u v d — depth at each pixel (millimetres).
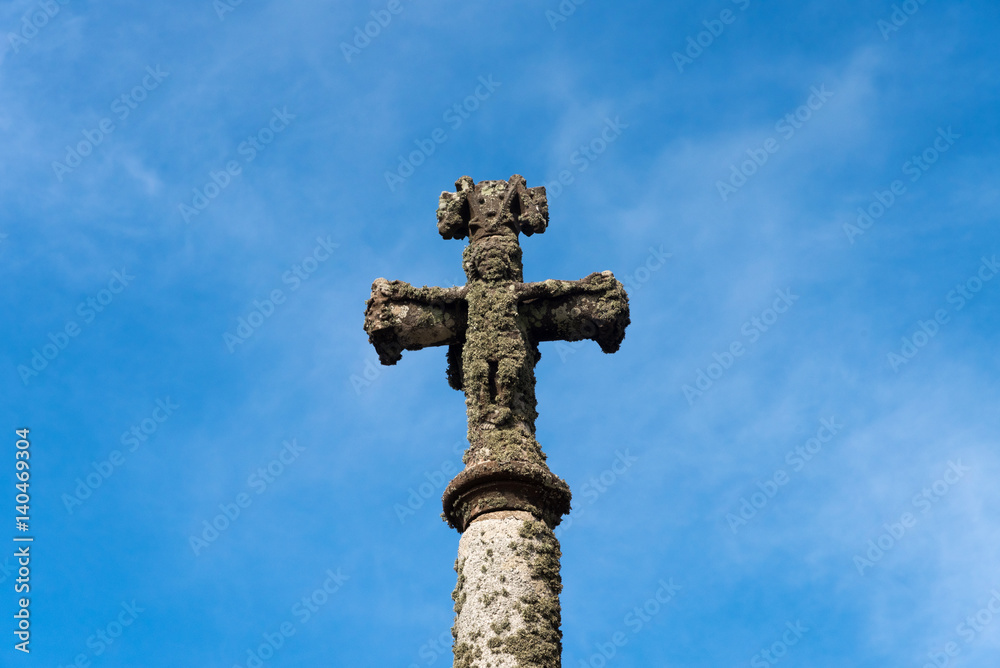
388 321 15586
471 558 13586
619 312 15438
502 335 15062
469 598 13320
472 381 14828
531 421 14750
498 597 13211
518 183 16453
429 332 15656
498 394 14734
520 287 15500
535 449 14445
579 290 15547
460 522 14359
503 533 13672
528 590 13305
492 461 14102
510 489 14023
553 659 13023
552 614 13312
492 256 15688
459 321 15633
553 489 14164
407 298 15703
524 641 12914
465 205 16422
